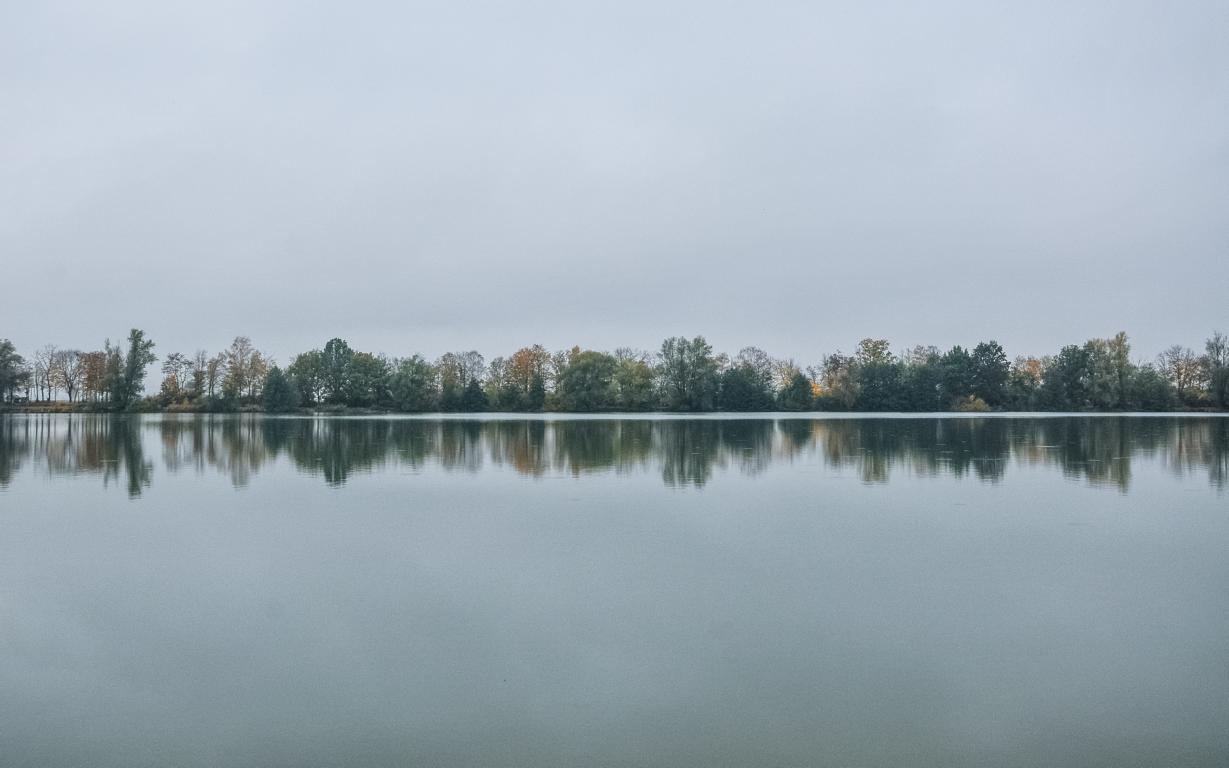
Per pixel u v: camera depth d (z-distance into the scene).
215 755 8.34
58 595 13.77
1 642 11.57
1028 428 60.28
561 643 11.28
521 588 13.95
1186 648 11.02
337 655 10.92
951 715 9.03
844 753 8.23
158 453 39.69
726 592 13.65
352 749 8.41
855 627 11.88
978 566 15.30
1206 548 16.75
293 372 111.81
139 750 8.44
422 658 10.78
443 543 17.48
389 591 13.85
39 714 9.29
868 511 21.20
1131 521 19.72
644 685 9.86
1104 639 11.38
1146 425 64.56
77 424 73.94
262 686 9.96
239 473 30.55
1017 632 11.66
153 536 18.45
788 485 26.19
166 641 11.54
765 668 10.37
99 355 113.69
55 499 24.12
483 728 8.82
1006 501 22.75
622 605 12.95
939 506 21.95
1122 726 8.77
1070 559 15.86
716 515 20.67
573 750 8.32
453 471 30.84
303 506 22.48
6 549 17.19
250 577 14.80
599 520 20.06
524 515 20.78
